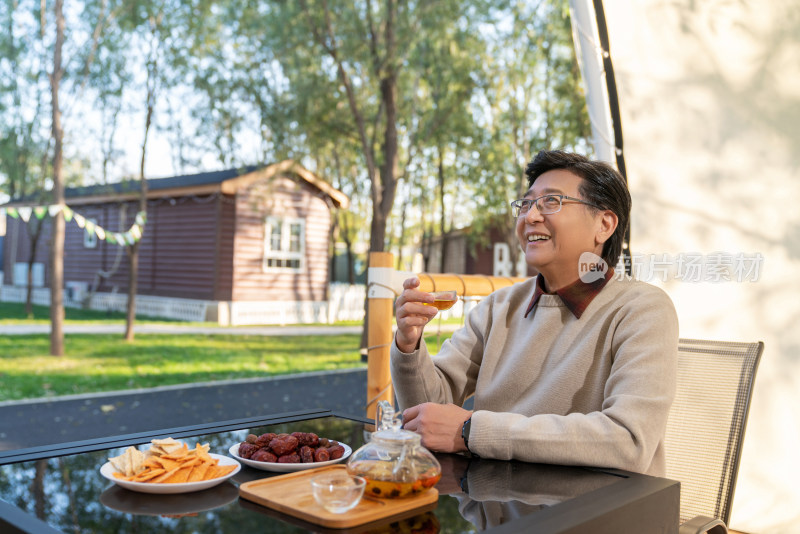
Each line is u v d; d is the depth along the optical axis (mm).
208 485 1143
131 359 10297
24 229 22734
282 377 9438
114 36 11242
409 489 1078
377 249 11930
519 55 12938
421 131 13398
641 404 1413
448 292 1686
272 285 16969
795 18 2490
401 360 1718
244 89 11602
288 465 1242
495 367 1789
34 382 8234
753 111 2643
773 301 2670
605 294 1671
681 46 2715
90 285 19547
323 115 11992
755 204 2689
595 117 2887
